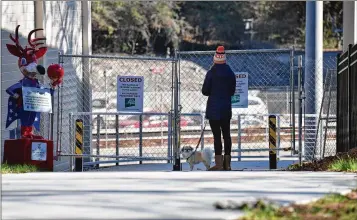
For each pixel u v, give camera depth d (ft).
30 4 176.65
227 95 150.71
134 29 518.37
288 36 565.12
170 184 104.78
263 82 359.05
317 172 129.90
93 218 74.23
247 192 95.09
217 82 150.20
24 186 102.22
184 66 339.98
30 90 146.10
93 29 507.71
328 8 536.83
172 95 166.40
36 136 149.38
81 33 205.57
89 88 203.31
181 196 90.89
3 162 147.43
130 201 86.33
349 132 157.89
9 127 163.63
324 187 100.53
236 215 75.66
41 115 172.04
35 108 146.51
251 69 362.94
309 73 199.31
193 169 165.99
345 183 105.70
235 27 563.89
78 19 203.62
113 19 509.35
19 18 171.22
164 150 216.33
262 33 566.77
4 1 165.07
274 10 564.30
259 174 123.95
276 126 182.60
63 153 173.47
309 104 198.39
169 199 88.02
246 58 364.38
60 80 152.25
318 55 199.72
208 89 150.61
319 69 199.62
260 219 72.23
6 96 163.43
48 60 182.91
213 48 559.79
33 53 146.30
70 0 195.52
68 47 196.65
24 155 146.72
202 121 182.29
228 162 152.87
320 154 186.19
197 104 277.44
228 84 150.61
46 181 110.01
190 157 159.84
